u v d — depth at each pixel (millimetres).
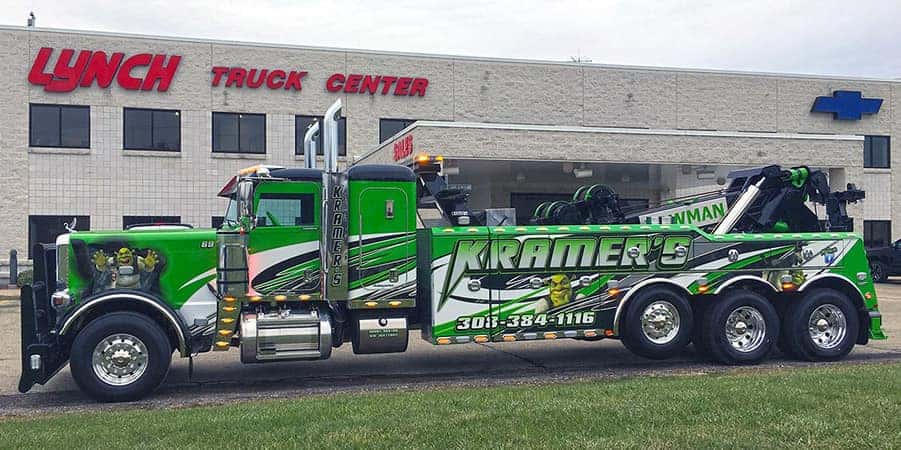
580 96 28266
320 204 8789
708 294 9992
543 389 7551
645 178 24344
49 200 23719
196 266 8492
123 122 24312
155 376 8164
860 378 7594
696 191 24953
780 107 30516
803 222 10930
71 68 23812
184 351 8344
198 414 6656
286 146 25641
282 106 25625
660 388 7301
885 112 32188
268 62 25469
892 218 32500
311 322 8711
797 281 10195
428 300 9281
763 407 6219
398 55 26594
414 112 26781
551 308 9484
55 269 8578
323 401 7145
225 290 8500
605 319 9680
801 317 10125
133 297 8219
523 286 9406
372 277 8906
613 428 5613
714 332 9883
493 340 9328
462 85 27188
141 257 8375
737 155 22141
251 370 10125
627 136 21219
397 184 9000
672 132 21547
